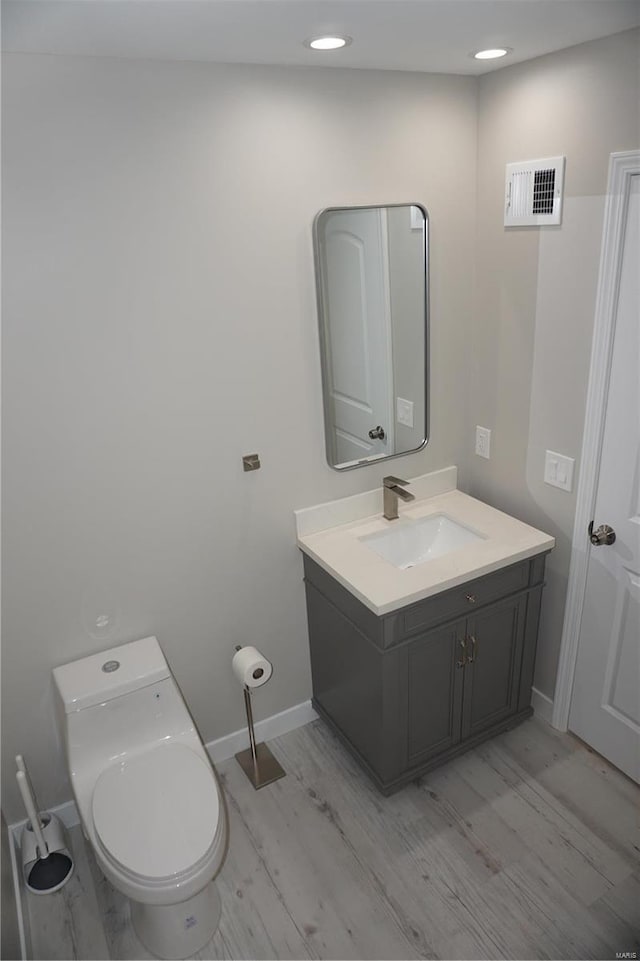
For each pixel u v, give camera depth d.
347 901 2.00
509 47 1.80
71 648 2.11
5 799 2.18
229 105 1.83
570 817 2.22
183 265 1.90
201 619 2.33
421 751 2.35
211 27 1.42
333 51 1.72
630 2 1.45
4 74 1.55
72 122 1.65
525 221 2.15
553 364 2.20
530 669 2.54
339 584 2.21
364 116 2.04
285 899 2.02
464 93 2.19
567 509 2.30
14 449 1.83
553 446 2.29
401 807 2.30
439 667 2.24
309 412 2.27
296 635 2.58
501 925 1.90
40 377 1.80
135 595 2.17
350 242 2.14
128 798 1.86
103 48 1.56
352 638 2.23
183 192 1.84
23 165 1.62
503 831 2.19
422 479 2.64
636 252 1.83
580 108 1.87
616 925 1.88
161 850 1.71
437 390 2.54
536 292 2.19
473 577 2.14
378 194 2.15
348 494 2.48
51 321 1.77
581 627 2.38
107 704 2.00
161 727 2.09
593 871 2.04
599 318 1.98
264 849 2.18
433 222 2.29
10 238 1.66
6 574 1.94
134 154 1.74
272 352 2.13
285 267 2.06
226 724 2.54
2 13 1.28
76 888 2.09
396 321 2.33
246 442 2.19
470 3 1.36
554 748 2.51
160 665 2.08
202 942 1.90
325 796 2.37
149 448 2.02
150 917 1.84
